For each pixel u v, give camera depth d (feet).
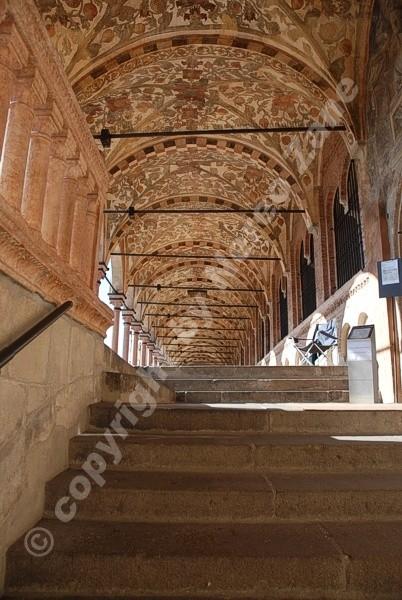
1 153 9.20
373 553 8.86
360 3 39.86
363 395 28.25
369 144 41.86
